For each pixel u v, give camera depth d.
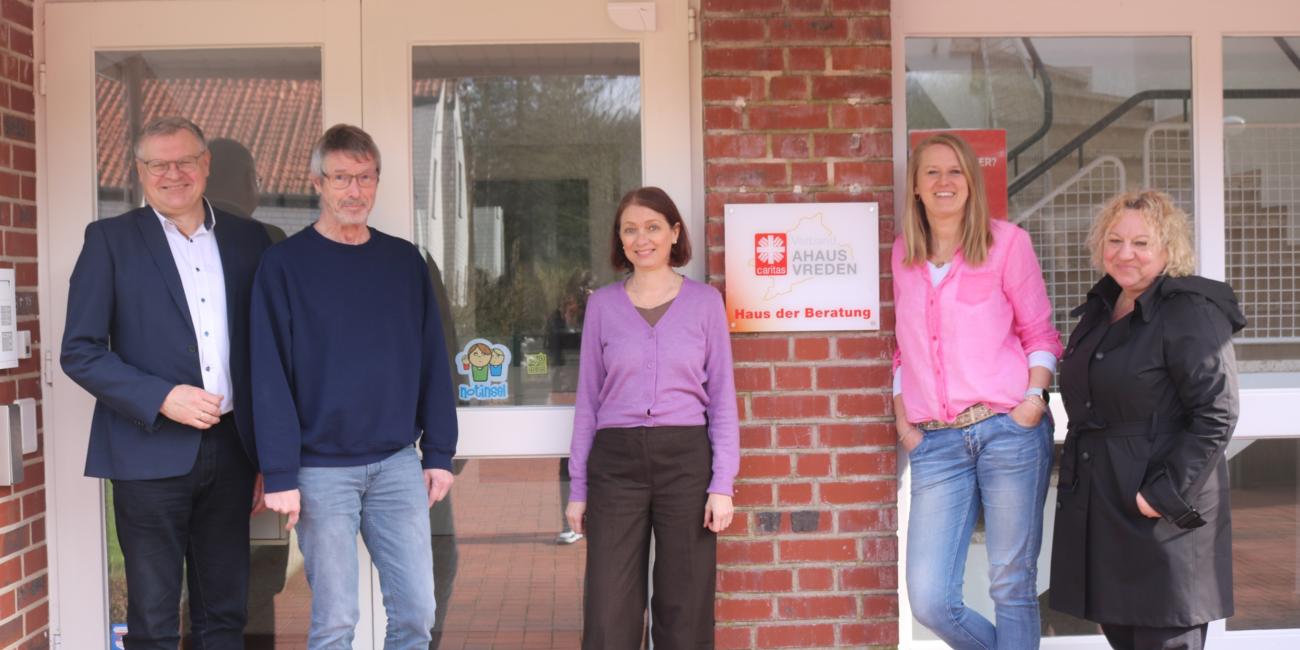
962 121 3.76
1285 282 3.84
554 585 3.74
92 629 3.74
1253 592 3.90
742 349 3.48
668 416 3.07
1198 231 3.80
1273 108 3.82
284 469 2.95
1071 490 2.96
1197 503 2.75
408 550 3.12
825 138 3.47
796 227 3.46
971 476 3.20
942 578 3.20
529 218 3.73
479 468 3.74
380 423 3.06
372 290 3.11
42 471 3.70
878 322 3.48
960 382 3.14
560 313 3.73
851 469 3.49
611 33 3.68
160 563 3.07
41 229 3.71
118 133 3.73
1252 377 3.85
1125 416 2.83
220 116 3.73
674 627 3.09
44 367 3.71
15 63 3.59
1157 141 3.80
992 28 3.74
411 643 3.16
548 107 3.72
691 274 3.67
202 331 3.11
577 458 3.22
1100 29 3.75
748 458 3.49
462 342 3.74
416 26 3.69
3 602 3.47
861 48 3.47
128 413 2.96
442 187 3.73
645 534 3.13
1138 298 2.81
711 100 3.47
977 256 3.11
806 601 3.50
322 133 3.72
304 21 3.70
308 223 3.73
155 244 3.08
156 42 3.71
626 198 3.20
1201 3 3.76
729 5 3.46
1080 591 2.92
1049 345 3.17
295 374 3.03
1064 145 3.78
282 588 3.74
